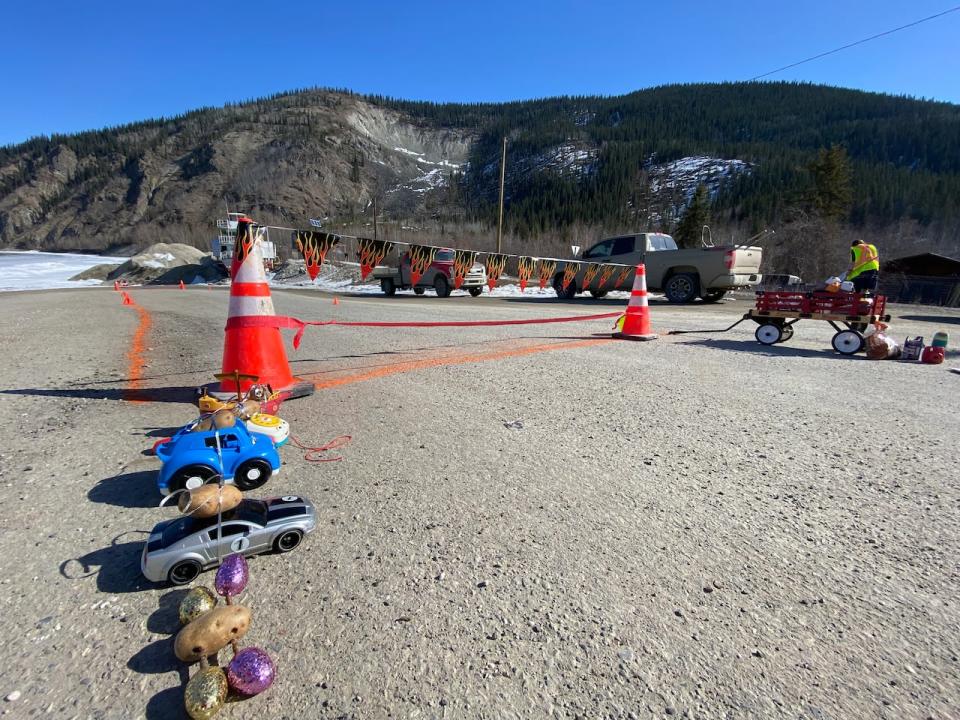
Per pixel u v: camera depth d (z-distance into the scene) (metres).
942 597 2.01
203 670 1.50
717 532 2.48
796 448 3.57
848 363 6.45
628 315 8.28
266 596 2.01
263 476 2.94
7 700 1.52
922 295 17.88
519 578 2.12
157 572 2.03
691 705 1.50
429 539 2.41
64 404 4.76
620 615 1.90
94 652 1.73
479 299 18.67
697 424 4.08
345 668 1.65
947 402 4.70
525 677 1.61
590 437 3.78
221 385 4.64
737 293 19.92
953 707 1.49
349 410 4.45
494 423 4.10
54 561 2.24
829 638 1.78
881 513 2.67
